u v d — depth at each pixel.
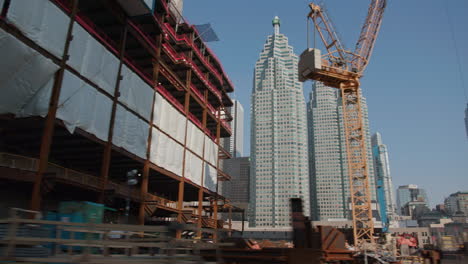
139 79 42.06
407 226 164.75
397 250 47.97
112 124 36.28
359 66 82.06
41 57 27.42
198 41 64.75
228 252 15.68
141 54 47.88
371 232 67.81
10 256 8.45
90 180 32.62
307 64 75.56
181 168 51.03
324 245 18.03
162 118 47.09
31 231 10.73
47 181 26.94
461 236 19.42
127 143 38.84
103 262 8.36
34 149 39.72
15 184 29.84
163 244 9.45
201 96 62.31
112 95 36.66
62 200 36.66
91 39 33.88
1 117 26.30
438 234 20.47
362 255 22.56
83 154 42.22
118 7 39.50
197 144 57.59
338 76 77.44
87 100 32.62
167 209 45.66
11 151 36.62
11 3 25.53
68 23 30.94
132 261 8.62
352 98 79.00
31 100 26.94
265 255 14.62
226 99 75.25
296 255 12.27
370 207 70.06
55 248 10.06
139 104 41.72
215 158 65.44
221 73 72.81
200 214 56.00
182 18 59.03
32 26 27.16
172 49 55.59
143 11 40.44
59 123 29.27
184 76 61.03
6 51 25.02
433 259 19.55
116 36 43.72
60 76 29.30
